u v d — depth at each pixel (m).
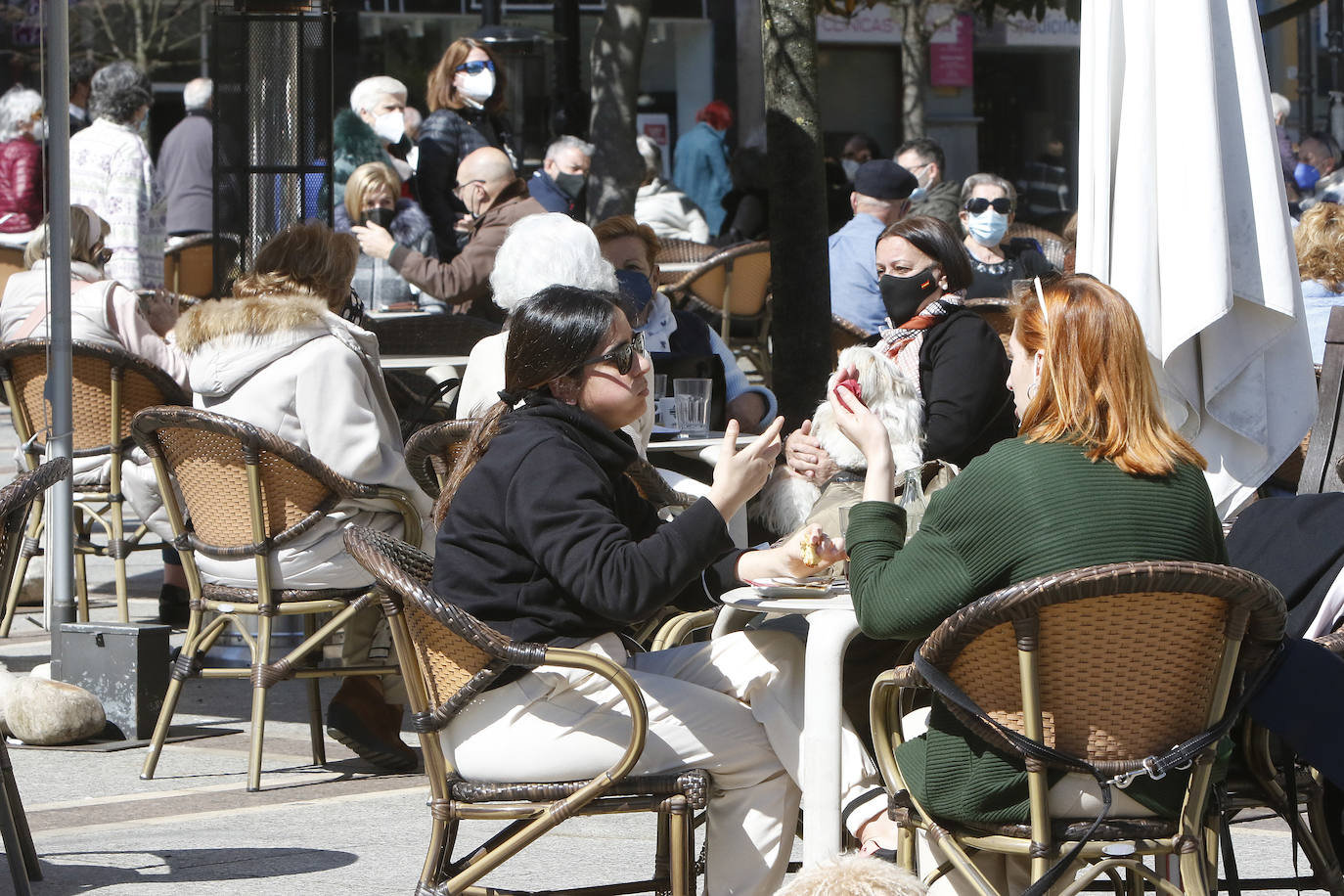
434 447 15.00
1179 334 12.83
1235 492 13.57
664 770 9.70
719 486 9.49
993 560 8.74
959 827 9.12
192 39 53.84
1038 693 8.45
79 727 16.78
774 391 18.91
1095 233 13.49
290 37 22.20
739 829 9.98
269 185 22.23
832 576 10.73
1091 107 13.53
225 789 15.24
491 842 9.77
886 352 16.22
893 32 56.47
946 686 8.70
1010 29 56.41
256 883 12.27
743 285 30.17
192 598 15.54
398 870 12.68
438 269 22.67
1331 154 40.53
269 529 15.02
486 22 32.94
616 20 28.41
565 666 9.14
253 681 15.21
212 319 15.30
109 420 19.38
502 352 15.07
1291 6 28.47
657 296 18.92
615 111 28.52
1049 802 8.74
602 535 9.30
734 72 52.81
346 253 16.42
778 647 10.38
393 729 15.76
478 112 27.69
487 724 9.65
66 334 18.14
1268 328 13.34
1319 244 19.12
